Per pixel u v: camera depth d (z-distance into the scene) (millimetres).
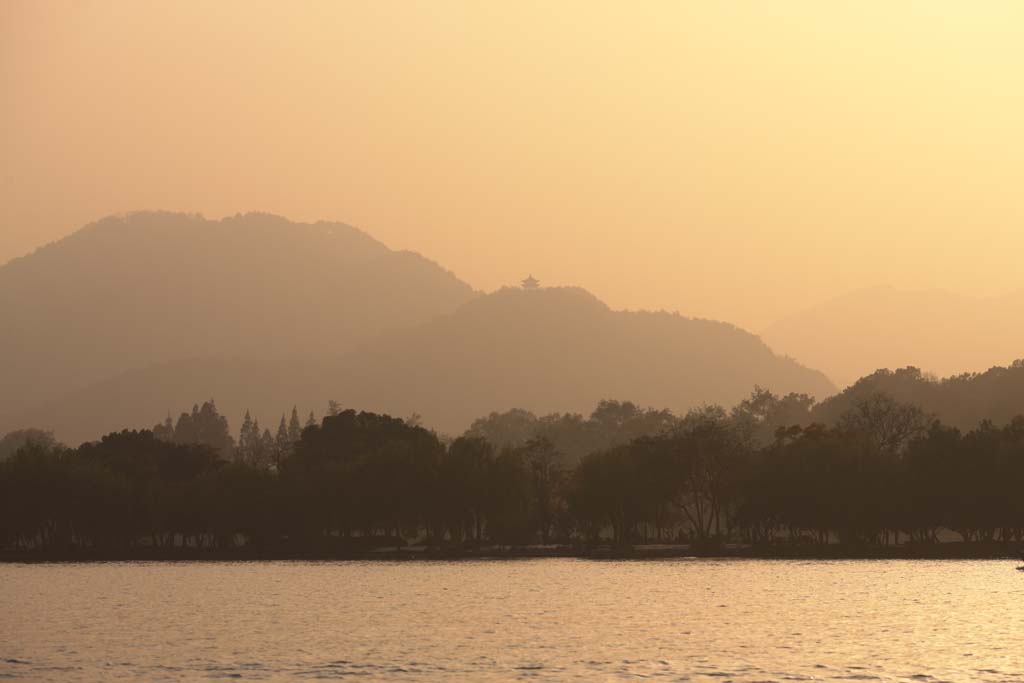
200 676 193125
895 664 197000
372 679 189125
